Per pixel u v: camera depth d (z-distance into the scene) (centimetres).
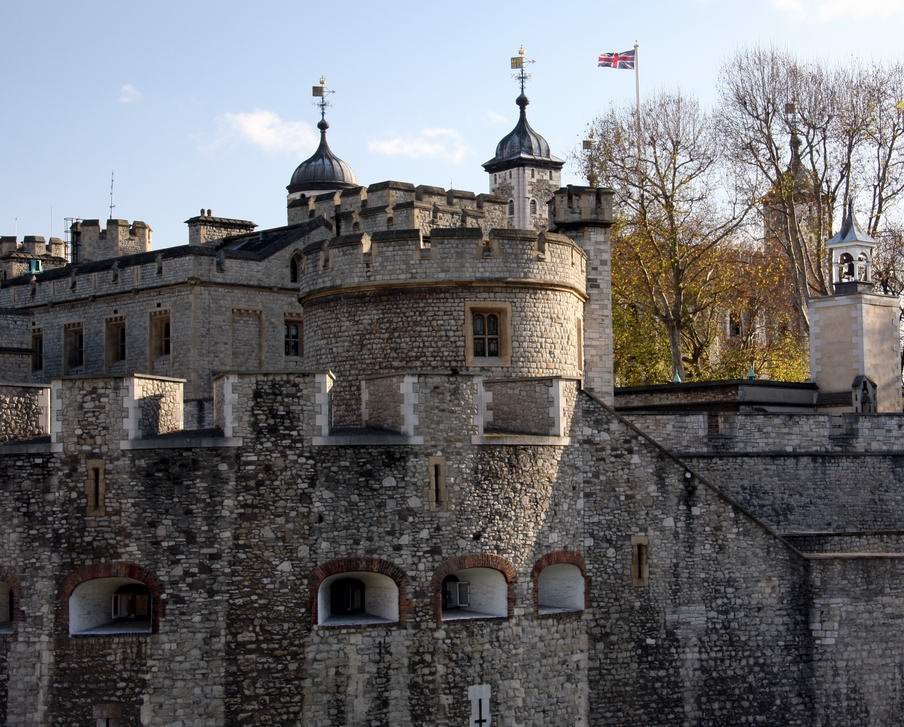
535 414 3756
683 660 3819
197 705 3394
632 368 6600
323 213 6325
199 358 5591
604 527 3797
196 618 3403
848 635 3897
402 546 3491
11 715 3444
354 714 3456
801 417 4631
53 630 3434
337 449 3475
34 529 3456
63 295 6128
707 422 4512
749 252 6831
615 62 7138
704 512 3862
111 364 5928
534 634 3628
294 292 5853
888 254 6688
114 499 3431
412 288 4009
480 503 3566
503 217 6359
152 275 5744
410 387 3519
